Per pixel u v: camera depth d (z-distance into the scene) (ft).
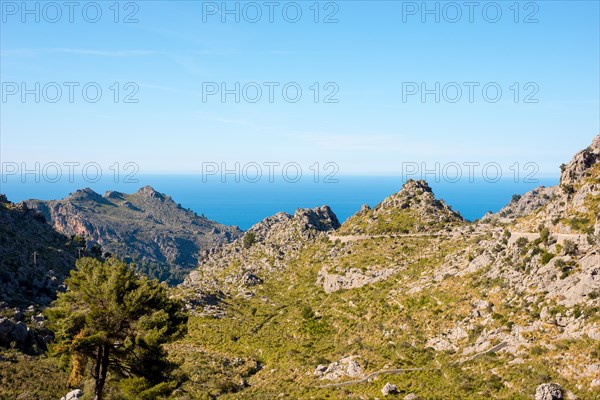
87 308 169.07
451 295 365.61
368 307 427.33
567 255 311.88
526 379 242.78
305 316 466.29
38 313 369.91
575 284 286.25
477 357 281.54
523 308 300.20
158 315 165.27
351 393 282.97
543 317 281.74
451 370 278.26
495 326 299.79
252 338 451.53
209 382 332.60
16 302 387.55
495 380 252.62
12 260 456.86
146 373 171.94
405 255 529.45
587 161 378.53
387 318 386.73
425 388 268.62
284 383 326.03
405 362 307.58
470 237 519.60
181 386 310.24
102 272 171.32
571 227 330.13
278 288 621.72
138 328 165.78
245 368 375.45
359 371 309.22
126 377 175.22
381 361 318.24
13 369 244.83
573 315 268.41
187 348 430.61
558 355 250.16
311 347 398.01
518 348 270.05
